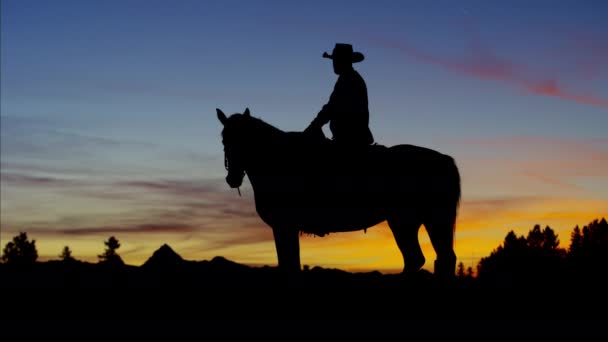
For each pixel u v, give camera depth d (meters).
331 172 9.83
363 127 9.88
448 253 9.74
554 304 8.72
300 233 10.31
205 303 8.74
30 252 53.03
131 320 8.05
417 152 9.90
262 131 9.83
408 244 9.96
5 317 8.17
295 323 7.93
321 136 9.93
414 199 9.78
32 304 8.71
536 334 7.57
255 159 9.77
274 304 8.68
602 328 7.78
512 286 9.45
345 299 8.80
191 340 7.34
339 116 9.80
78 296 9.05
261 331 7.65
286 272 9.65
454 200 9.82
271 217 9.80
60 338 7.40
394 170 9.80
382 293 9.03
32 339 7.37
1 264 10.73
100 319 8.12
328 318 8.14
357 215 9.98
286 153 9.79
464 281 9.62
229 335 7.51
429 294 9.00
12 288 9.36
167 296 9.05
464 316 8.23
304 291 9.10
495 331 7.66
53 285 9.51
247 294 9.07
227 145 9.80
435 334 7.56
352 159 9.82
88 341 7.31
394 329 7.72
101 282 9.73
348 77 9.90
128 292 9.20
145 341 7.31
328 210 9.93
